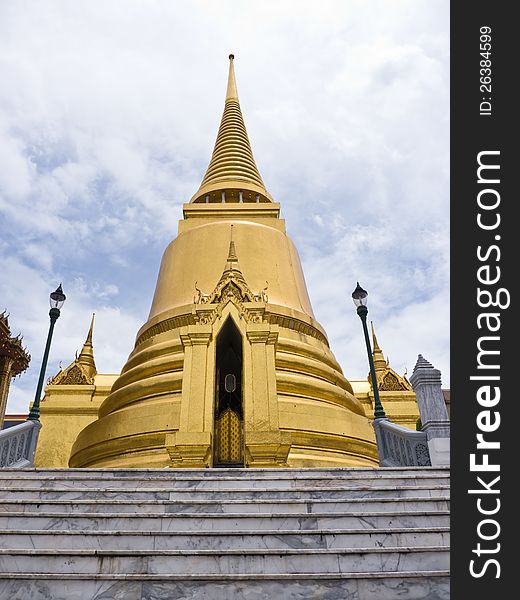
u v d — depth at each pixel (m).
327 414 16.95
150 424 15.94
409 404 27.86
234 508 7.34
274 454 13.70
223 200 26.36
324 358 19.80
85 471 8.74
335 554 6.16
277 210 25.03
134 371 18.69
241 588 5.75
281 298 20.75
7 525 6.85
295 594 5.73
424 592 5.79
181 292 20.91
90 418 26.00
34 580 5.72
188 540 6.50
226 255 21.55
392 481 8.47
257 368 15.28
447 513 7.10
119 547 6.43
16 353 24.41
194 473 8.74
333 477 8.42
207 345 15.73
